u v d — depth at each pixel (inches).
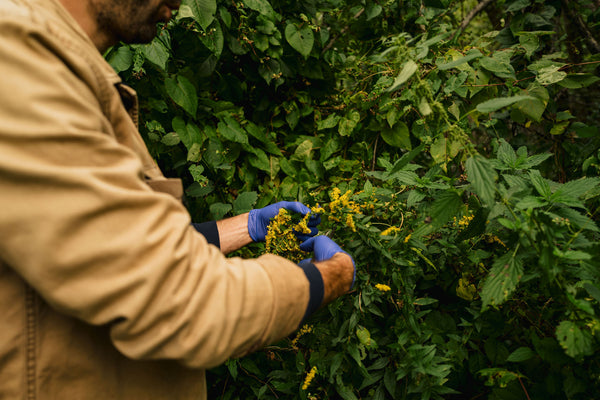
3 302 21.7
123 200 19.6
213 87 70.9
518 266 30.4
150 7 27.5
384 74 62.5
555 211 34.1
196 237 22.6
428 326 51.0
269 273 23.7
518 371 38.8
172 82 58.4
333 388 50.6
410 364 43.0
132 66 54.6
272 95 77.5
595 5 80.7
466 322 46.7
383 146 72.7
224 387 59.6
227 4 65.1
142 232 19.7
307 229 42.6
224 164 64.3
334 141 74.5
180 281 20.3
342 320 47.6
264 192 71.7
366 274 44.3
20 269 18.9
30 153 18.4
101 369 23.9
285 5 75.5
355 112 69.1
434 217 36.7
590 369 33.8
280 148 79.2
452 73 56.4
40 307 22.2
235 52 67.1
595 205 44.6
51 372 22.6
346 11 85.6
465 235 42.1
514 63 69.6
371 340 44.0
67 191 18.6
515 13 71.5
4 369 22.0
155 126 59.0
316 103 82.7
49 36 20.1
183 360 20.9
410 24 82.3
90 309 19.2
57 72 19.8
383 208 50.6
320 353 50.6
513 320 46.4
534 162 41.3
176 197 29.4
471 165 30.6
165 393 26.4
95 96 23.2
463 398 49.6
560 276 29.5
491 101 29.8
